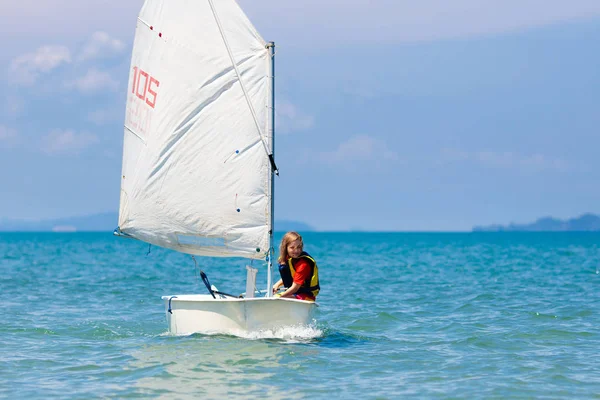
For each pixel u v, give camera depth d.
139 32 53.56
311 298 51.56
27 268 158.38
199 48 52.16
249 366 43.94
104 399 37.19
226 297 54.94
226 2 51.91
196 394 38.12
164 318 67.75
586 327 61.53
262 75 52.25
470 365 45.91
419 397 38.03
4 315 69.31
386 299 86.50
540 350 51.28
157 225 52.97
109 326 62.06
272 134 52.19
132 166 53.34
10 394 38.16
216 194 52.25
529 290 98.50
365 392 38.88
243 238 52.34
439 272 143.88
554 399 37.81
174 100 52.31
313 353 47.91
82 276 130.25
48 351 49.75
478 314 71.12
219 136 52.03
